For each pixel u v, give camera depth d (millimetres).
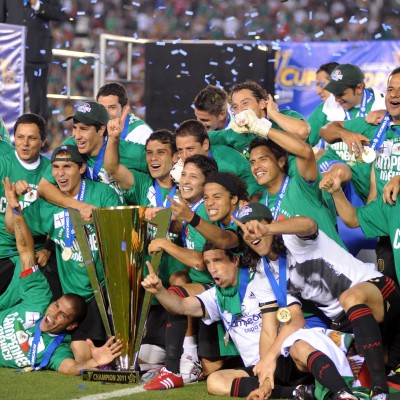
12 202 8164
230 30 18766
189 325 7734
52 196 8398
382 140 7930
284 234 6590
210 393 7105
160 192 8438
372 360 6555
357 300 6727
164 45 14156
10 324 8164
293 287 6969
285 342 6789
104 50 14719
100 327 8055
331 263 6910
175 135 8414
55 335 8070
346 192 8586
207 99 9305
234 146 8711
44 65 13648
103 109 8602
